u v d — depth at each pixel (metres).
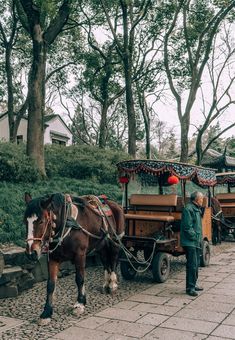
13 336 5.17
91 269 9.83
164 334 5.18
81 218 6.41
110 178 16.16
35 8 13.66
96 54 22.97
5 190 10.56
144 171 8.76
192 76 19.97
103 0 18.92
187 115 19.89
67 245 6.02
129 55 18.58
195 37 20.92
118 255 7.71
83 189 13.07
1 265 7.05
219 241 14.41
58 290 7.65
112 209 7.87
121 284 8.12
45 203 5.52
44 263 8.40
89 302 6.74
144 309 6.30
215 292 7.39
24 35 22.70
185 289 7.66
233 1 18.55
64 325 5.57
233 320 5.74
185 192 9.11
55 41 23.27
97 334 5.21
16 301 6.84
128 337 5.09
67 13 14.97
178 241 8.80
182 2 19.33
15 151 12.98
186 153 19.81
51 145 19.25
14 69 23.73
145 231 8.95
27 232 5.36
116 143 41.44
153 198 9.05
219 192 18.06
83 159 16.48
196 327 5.45
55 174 15.36
